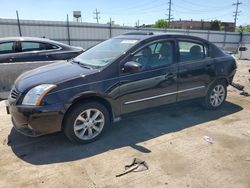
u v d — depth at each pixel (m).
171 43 4.18
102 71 3.49
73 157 3.20
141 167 2.97
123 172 2.87
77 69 3.63
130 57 3.71
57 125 3.26
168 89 4.13
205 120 4.54
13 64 5.93
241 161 3.13
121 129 4.10
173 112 4.94
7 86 5.92
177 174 2.85
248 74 10.22
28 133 3.29
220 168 2.97
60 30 22.20
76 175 2.82
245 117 4.72
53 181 2.71
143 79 3.79
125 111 3.78
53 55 7.13
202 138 3.78
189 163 3.07
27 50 6.87
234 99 5.98
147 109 4.01
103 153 3.31
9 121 4.43
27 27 20.58
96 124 3.63
